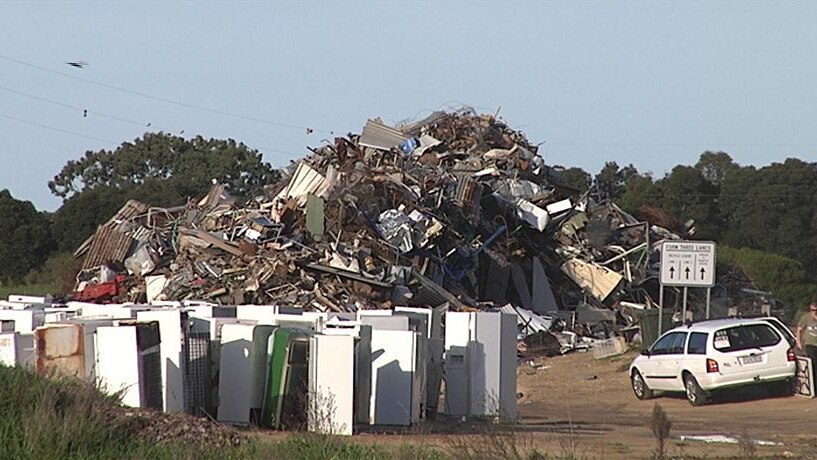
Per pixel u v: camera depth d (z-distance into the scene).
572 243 186.75
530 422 78.94
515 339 73.44
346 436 56.78
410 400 62.94
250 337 60.94
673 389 94.81
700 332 92.75
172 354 58.53
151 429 46.72
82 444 42.78
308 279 153.12
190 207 192.25
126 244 177.75
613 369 123.56
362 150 196.88
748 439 62.22
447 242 170.62
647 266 186.00
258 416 60.66
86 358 56.09
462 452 45.72
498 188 190.38
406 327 67.38
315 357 59.28
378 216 167.00
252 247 159.62
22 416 43.44
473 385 70.31
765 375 90.56
